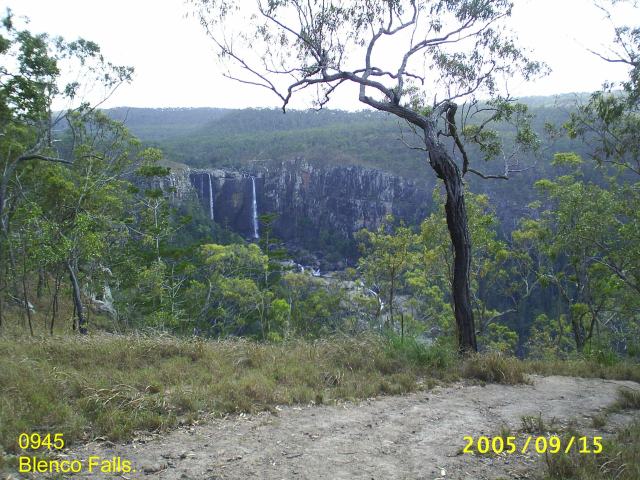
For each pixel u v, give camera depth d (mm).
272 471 4188
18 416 4863
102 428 4918
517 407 6227
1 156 19062
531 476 4164
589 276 22203
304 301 29953
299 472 4180
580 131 12883
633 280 19203
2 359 6727
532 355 26000
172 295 24812
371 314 25984
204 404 5652
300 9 10281
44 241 15648
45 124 21969
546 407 6258
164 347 7996
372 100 10164
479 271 23109
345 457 4516
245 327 28844
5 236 17453
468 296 9680
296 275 31438
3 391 5477
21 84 18703
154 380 6328
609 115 10227
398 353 8312
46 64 19031
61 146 28000
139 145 27531
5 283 18188
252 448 4664
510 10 10547
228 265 28594
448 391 6980
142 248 26875
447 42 10656
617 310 21859
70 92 22109
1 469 4023
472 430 5305
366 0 9898
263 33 10531
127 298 23219
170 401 5664
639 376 8484
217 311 25719
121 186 26344
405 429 5285
